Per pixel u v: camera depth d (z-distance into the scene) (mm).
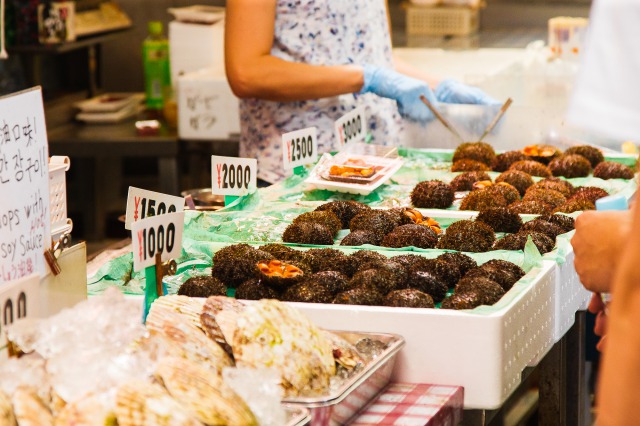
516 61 4973
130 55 6270
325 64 3414
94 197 5500
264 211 2709
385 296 1993
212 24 5133
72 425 1260
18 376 1325
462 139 3559
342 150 3182
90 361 1354
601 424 980
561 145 3541
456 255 2201
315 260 2232
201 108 4762
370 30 3508
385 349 1731
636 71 924
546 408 2500
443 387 1780
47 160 1659
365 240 2414
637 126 923
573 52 4762
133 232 1833
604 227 1485
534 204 2697
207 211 2730
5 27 4984
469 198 2777
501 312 1771
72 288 1725
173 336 1594
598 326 1747
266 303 1614
